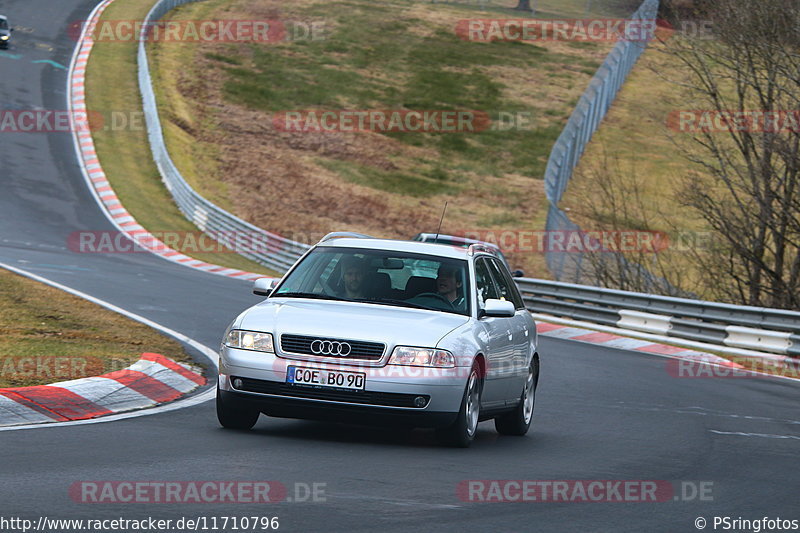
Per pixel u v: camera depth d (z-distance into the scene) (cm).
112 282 8269
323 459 2777
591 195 15738
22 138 16738
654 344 7556
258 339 3052
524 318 3791
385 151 19712
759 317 7356
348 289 3350
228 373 3059
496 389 3381
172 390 4031
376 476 2581
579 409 4428
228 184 16675
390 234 15488
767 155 8500
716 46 9088
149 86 18062
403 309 3247
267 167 17838
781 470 3156
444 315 3241
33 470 2436
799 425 4297
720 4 8831
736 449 3547
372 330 3030
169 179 15575
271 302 3278
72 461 2577
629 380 5544
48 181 14912
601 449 3384
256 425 3381
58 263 9412
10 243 10994
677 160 18275
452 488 2506
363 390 2966
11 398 3378
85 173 15638
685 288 9875
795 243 8569
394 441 3222
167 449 2812
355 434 3331
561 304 9025
